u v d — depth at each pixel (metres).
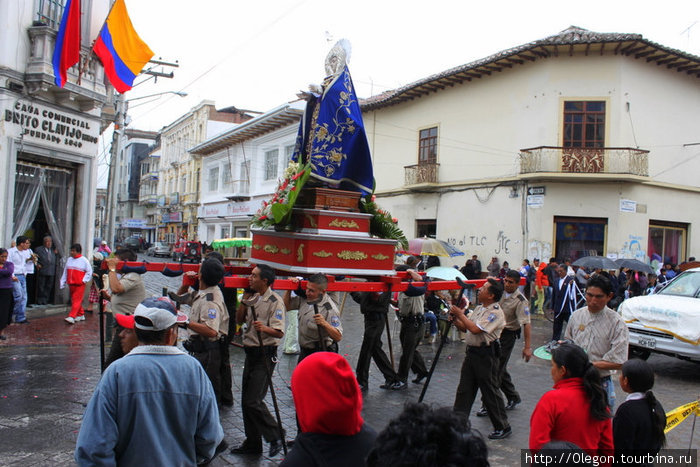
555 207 18.12
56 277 12.89
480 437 1.81
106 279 6.27
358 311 16.08
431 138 22.45
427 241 14.77
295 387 2.17
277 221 5.67
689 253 19.89
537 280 16.42
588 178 17.61
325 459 2.05
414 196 23.12
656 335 9.01
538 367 9.18
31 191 12.12
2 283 9.23
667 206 19.16
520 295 6.59
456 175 21.30
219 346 5.52
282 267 5.89
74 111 12.69
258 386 4.94
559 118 18.30
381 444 1.81
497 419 5.62
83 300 12.90
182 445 2.68
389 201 24.47
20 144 11.34
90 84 12.77
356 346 10.68
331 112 5.98
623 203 17.92
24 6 11.34
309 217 5.73
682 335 8.62
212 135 37.94
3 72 10.88
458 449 1.73
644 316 9.25
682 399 7.56
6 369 7.55
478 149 20.47
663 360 10.46
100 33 12.09
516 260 18.86
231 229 33.50
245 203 31.02
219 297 5.17
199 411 2.75
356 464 2.05
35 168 12.16
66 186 13.04
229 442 5.31
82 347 9.18
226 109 38.53
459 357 9.78
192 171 40.22
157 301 2.83
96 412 2.51
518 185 18.95
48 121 12.00
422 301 7.66
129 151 61.62
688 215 19.77
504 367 6.63
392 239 6.11
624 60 18.03
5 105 10.98
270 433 4.93
